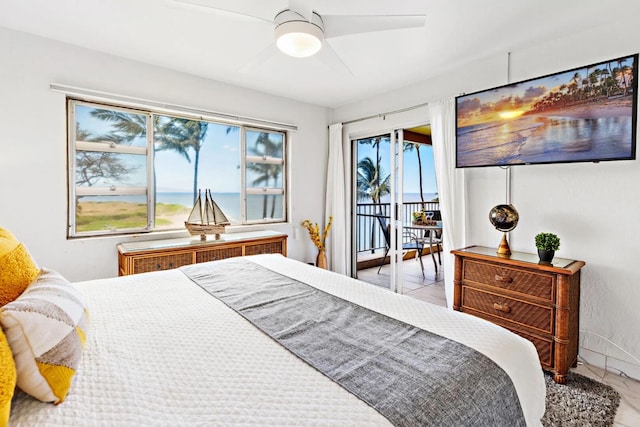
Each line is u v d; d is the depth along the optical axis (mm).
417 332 1202
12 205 2379
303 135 4102
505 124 2400
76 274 2656
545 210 2451
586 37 2240
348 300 1534
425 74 3117
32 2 2000
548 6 1983
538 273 2080
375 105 3797
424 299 3453
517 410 983
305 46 1736
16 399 808
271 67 2984
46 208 2510
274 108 3805
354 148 4211
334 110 4336
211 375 919
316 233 4098
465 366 980
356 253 4277
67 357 832
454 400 854
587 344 2262
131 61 2838
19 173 2396
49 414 760
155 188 3148
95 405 792
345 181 4219
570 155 2104
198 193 3410
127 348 1062
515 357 1101
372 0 1927
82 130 2736
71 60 2566
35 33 2398
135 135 3006
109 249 2809
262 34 2385
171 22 2230
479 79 2809
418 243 3984
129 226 3002
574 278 2096
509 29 2260
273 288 1692
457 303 2549
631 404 1792
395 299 1551
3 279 982
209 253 2957
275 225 3914
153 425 728
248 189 3770
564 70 2316
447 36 2367
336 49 2574
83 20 2213
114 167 2908
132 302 1467
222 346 1087
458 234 2912
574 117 2076
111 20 2211
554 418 1659
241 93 3521
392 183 3682
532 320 2117
